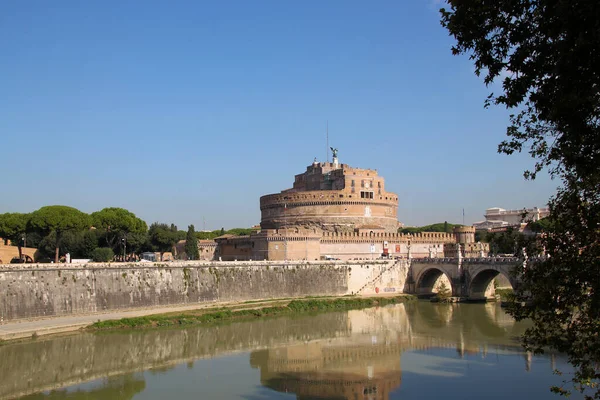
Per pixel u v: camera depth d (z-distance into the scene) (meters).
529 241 34.00
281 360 85.50
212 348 94.06
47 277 110.81
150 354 89.12
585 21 26.00
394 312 135.00
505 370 77.00
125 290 122.69
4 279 104.50
